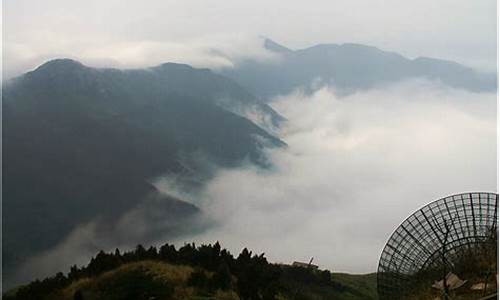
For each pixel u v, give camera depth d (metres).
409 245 73.50
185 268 82.38
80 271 85.31
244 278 80.88
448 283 69.75
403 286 72.12
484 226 70.81
